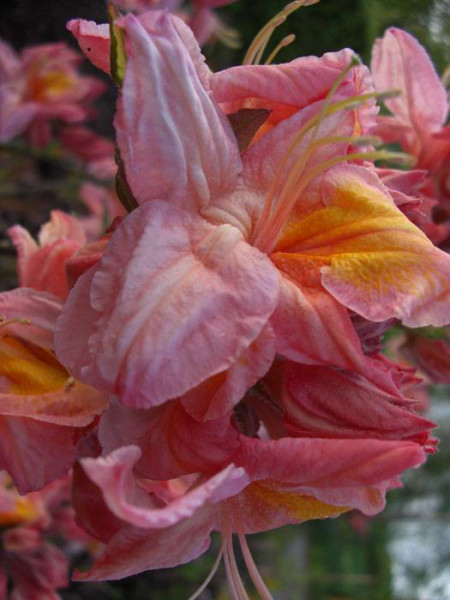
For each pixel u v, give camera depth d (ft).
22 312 0.48
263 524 0.44
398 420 0.41
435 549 3.01
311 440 0.39
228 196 0.43
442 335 0.64
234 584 0.44
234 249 0.40
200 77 0.41
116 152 0.42
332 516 0.44
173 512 0.35
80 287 0.41
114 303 0.38
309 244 0.43
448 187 0.62
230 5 1.23
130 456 0.37
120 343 0.37
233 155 0.43
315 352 0.40
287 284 0.41
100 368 0.37
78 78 1.04
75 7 1.14
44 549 0.75
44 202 1.20
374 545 2.76
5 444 0.46
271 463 0.39
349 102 0.42
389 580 2.80
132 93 0.39
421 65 0.62
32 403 0.45
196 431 0.40
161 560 0.42
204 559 1.77
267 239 0.42
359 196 0.43
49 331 0.48
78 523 0.45
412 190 0.51
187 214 0.41
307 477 0.39
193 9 1.04
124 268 0.39
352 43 1.18
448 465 2.54
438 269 0.41
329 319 0.40
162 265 0.39
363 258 0.41
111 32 0.40
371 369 0.40
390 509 2.55
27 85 1.01
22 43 1.15
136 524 0.35
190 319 0.38
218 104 0.43
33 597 0.75
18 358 0.47
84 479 0.45
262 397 0.43
